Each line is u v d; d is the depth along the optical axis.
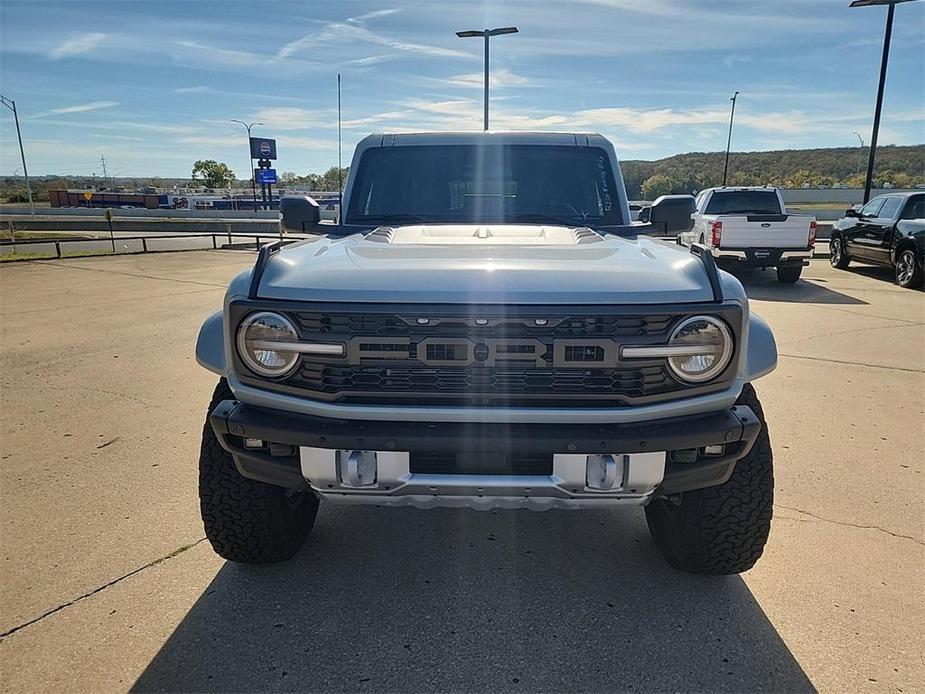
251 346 2.25
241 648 2.42
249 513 2.69
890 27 17.12
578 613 2.63
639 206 6.02
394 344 2.16
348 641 2.47
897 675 2.27
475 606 2.68
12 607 2.63
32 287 11.77
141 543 3.10
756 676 2.28
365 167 3.99
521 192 3.93
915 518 3.33
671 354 2.17
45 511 3.38
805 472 3.86
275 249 2.51
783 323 8.30
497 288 2.18
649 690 2.22
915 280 11.21
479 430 2.17
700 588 2.79
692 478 2.31
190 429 4.54
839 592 2.74
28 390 5.44
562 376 2.18
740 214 12.52
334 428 2.20
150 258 18.08
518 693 2.21
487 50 22.86
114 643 2.43
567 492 2.21
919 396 5.28
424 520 3.40
